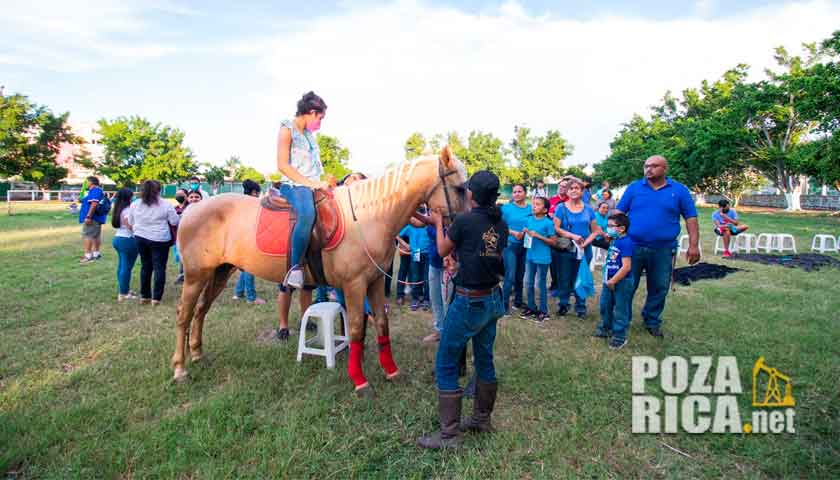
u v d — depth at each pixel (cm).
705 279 821
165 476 262
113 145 4366
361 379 367
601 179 4781
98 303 632
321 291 588
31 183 4319
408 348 476
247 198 404
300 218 346
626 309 473
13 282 745
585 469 273
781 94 2711
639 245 505
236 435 301
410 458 284
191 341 428
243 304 645
